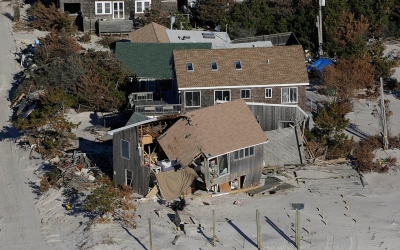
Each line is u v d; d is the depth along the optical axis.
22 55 90.56
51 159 66.56
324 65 85.69
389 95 82.69
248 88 71.31
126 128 59.25
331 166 65.69
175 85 73.94
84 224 55.38
